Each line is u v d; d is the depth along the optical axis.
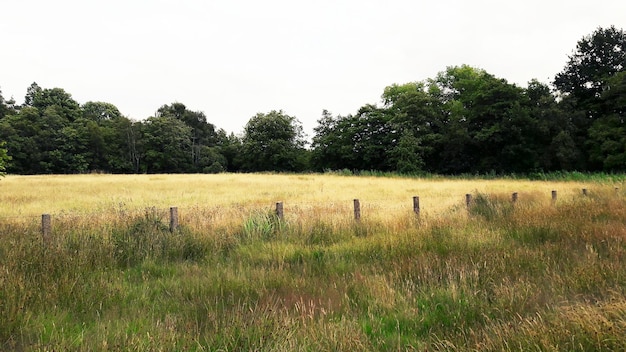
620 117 46.41
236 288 5.11
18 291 4.56
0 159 14.18
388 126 63.09
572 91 53.94
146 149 81.06
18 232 7.56
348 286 5.06
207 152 84.38
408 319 4.02
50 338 3.52
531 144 48.75
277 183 33.09
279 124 78.25
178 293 5.04
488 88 53.84
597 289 4.51
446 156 55.31
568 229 7.79
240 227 8.91
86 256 6.32
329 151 67.12
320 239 8.36
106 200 19.03
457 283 4.96
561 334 3.16
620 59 51.94
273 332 3.54
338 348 3.32
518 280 4.92
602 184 24.72
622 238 6.78
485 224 9.12
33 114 77.38
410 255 6.55
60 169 72.75
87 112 98.25
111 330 3.77
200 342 3.52
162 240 7.58
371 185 30.48
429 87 68.50
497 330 3.38
